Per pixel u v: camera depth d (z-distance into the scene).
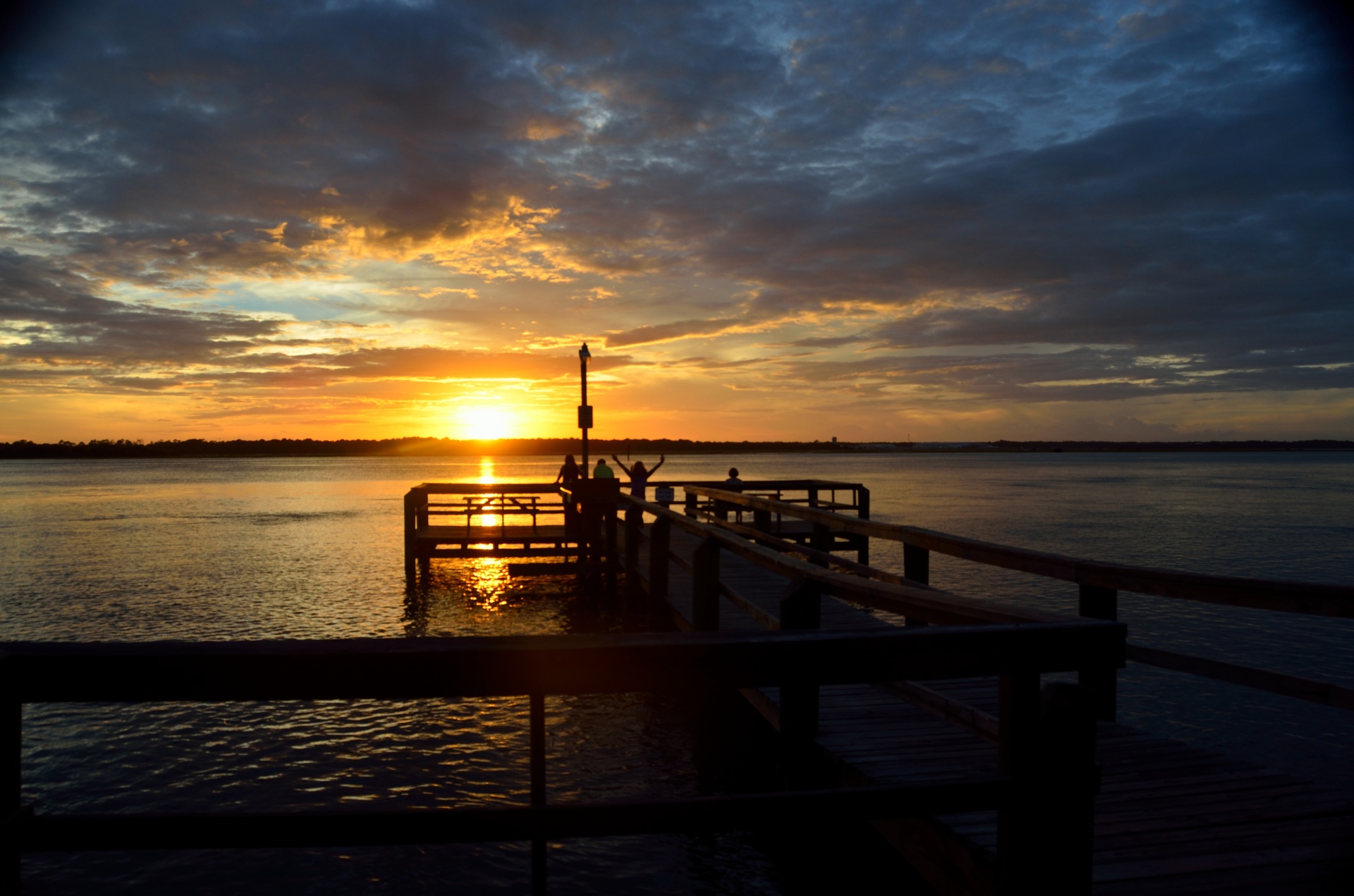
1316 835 3.40
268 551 25.56
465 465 191.88
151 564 22.61
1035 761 2.29
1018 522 36.72
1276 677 3.70
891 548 27.11
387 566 22.06
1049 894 2.25
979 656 2.26
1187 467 185.88
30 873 5.80
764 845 6.11
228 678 1.94
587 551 17.56
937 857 3.35
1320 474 127.12
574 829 2.09
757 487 18.89
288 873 5.79
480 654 2.02
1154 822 3.50
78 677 1.90
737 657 2.13
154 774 7.51
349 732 8.53
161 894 5.54
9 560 23.44
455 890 5.54
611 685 2.08
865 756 4.16
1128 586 4.53
